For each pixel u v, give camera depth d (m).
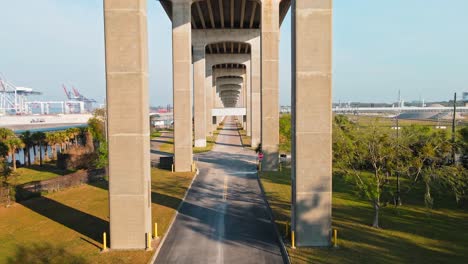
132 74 15.24
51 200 24.20
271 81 34.97
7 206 22.80
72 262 14.33
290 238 16.58
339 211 20.73
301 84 15.14
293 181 15.95
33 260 14.55
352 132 18.77
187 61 35.59
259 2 35.56
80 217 20.16
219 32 55.22
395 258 14.26
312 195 15.48
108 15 15.05
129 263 14.16
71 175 29.12
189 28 35.72
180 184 28.84
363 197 23.66
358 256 14.49
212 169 36.25
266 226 18.61
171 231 18.00
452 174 19.31
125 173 15.51
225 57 74.88
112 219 15.62
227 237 17.12
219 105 122.50
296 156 15.39
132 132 15.41
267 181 29.59
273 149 35.00
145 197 15.70
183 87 35.53
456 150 21.33
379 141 17.80
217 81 103.44
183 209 21.83
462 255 14.53
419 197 23.94
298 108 15.22
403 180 28.05
